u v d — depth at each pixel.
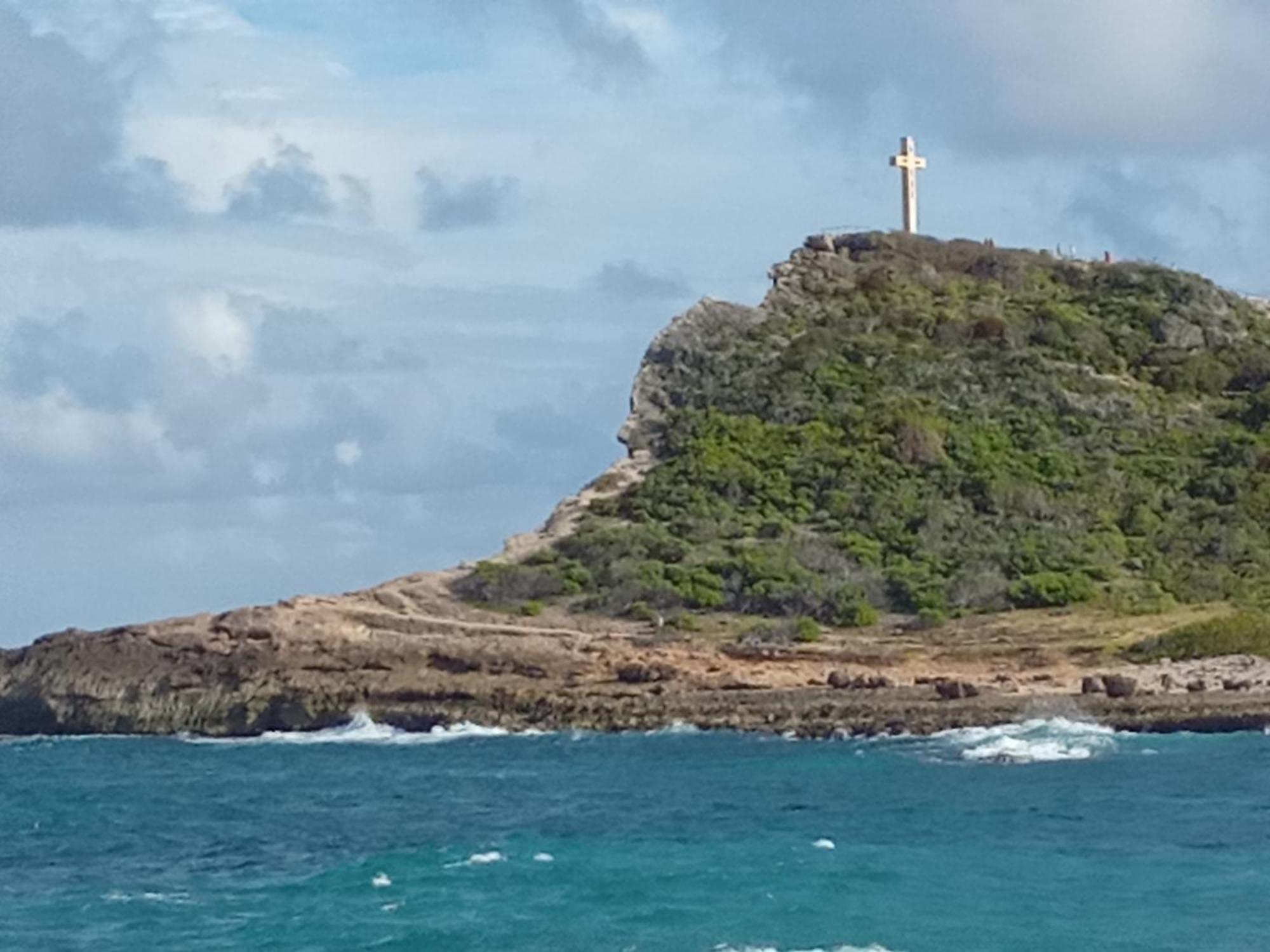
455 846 55.97
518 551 121.62
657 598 111.69
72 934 44.47
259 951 41.31
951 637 102.69
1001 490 121.00
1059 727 82.31
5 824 67.69
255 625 106.06
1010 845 52.50
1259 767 68.94
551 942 40.59
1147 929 40.97
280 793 74.56
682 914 43.09
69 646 109.31
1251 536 116.81
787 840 54.56
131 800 74.12
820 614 108.56
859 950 39.22
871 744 83.38
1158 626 100.88
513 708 98.56
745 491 125.81
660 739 90.25
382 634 105.06
